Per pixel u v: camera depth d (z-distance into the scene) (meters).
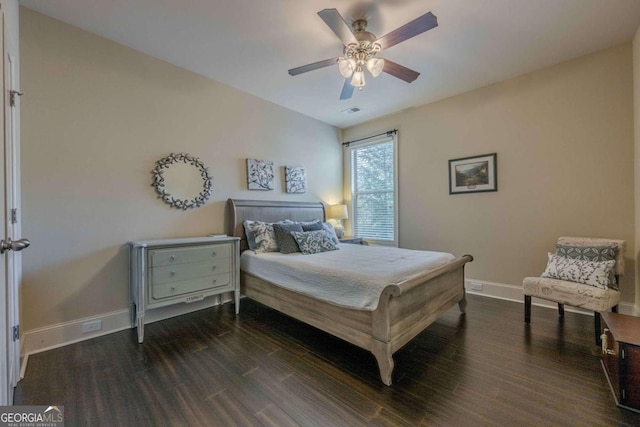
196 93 3.15
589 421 1.42
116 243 2.58
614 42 2.56
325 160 4.77
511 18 2.20
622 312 2.61
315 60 2.86
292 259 2.70
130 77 2.66
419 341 2.32
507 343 2.26
